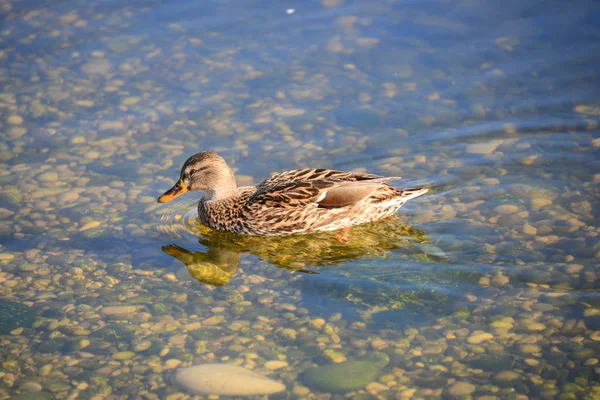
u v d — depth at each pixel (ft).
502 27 63.93
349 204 45.68
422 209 46.32
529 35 62.54
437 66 60.18
